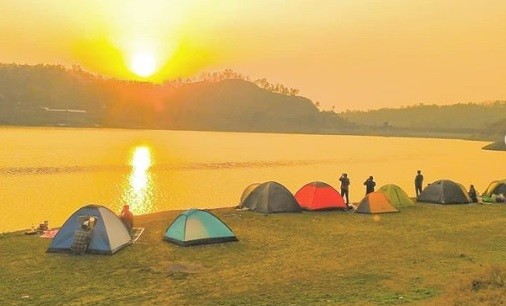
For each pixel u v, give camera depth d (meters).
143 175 67.06
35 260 19.61
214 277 17.59
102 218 21.38
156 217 29.81
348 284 16.70
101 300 14.98
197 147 144.12
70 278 17.30
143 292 15.80
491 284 14.67
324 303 14.59
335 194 32.75
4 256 20.14
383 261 19.97
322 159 112.06
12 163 75.94
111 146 131.62
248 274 18.00
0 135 165.75
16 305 14.41
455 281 15.95
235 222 28.11
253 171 78.12
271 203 31.31
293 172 78.56
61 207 40.34
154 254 20.80
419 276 17.67
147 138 191.25
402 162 111.19
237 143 176.88
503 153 165.50
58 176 61.94
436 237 24.73
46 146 120.38
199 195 50.12
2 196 44.91
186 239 22.27
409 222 28.78
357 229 26.66
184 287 16.38
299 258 20.44
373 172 83.06
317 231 26.00
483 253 21.41
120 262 19.48
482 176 80.00
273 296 15.41
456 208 34.19
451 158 131.25
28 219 34.88
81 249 20.48
